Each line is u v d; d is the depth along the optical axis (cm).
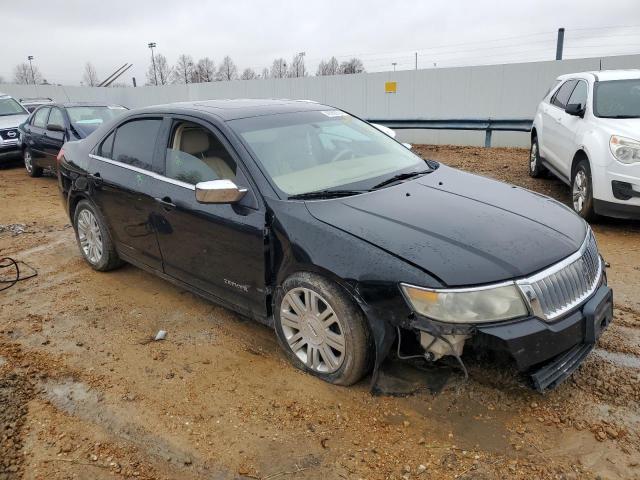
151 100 2217
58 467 267
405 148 462
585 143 639
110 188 462
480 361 300
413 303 270
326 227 308
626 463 253
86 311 445
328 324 311
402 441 273
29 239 666
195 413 304
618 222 655
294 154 378
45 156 1057
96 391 329
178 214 390
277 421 294
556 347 271
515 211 337
